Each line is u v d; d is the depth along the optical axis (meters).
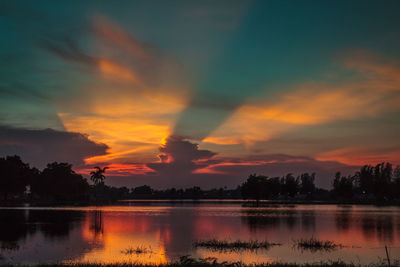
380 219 79.44
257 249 38.47
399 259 33.41
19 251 36.97
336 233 53.41
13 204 159.00
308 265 26.89
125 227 60.81
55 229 57.09
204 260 30.19
